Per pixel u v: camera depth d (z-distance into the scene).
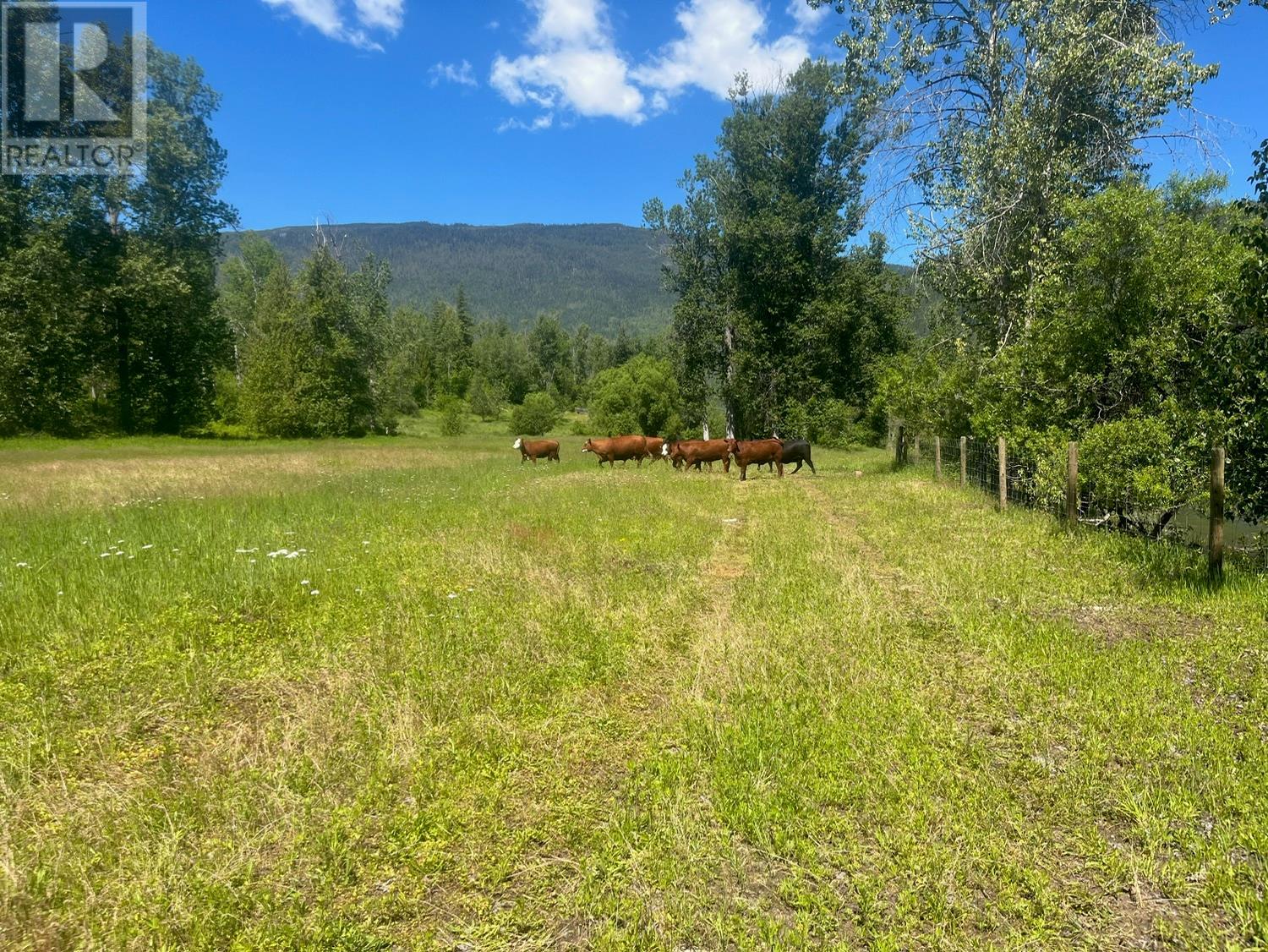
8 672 4.92
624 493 14.35
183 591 6.55
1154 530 9.92
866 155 20.20
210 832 3.17
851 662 5.12
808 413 35.53
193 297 39.56
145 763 3.82
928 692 4.64
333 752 3.80
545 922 2.72
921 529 10.31
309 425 44.66
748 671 4.98
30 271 31.69
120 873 2.84
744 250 35.03
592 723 4.30
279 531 9.52
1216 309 9.10
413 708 4.32
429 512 11.74
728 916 2.71
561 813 3.37
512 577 7.50
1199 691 4.62
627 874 2.94
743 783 3.53
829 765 3.71
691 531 10.10
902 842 3.09
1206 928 2.62
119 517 10.84
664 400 47.06
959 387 17.05
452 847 3.14
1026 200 16.11
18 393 32.00
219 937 2.57
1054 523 10.36
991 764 3.75
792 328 35.09
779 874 2.98
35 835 3.12
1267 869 2.86
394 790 3.51
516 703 4.56
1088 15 15.69
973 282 17.28
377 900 2.79
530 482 16.92
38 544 8.56
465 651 5.35
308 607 6.36
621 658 5.28
